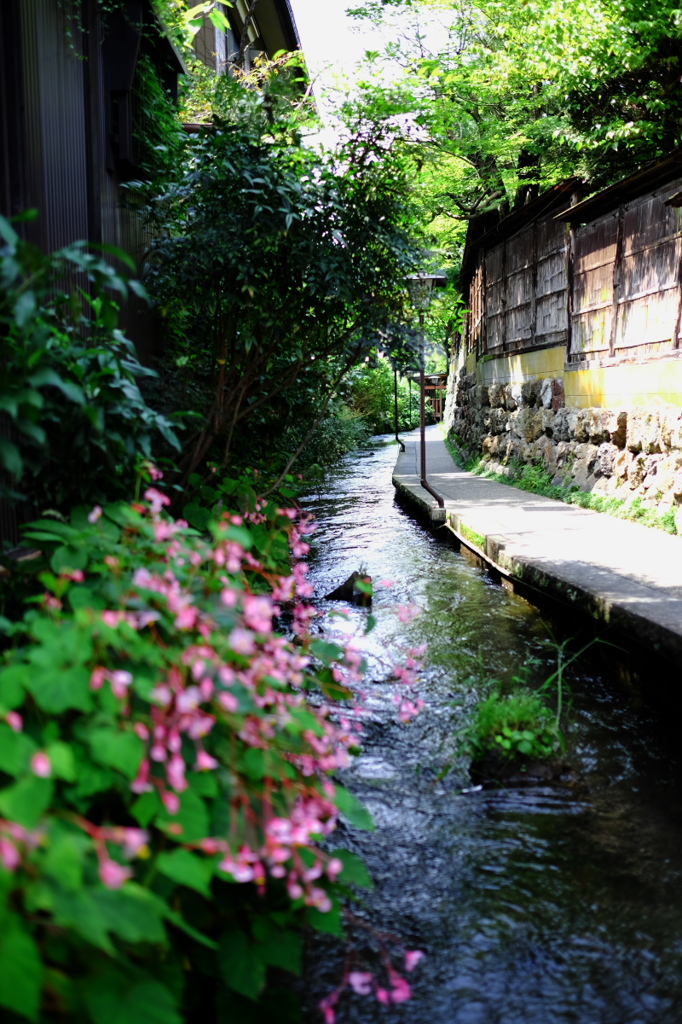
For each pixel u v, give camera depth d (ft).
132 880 6.21
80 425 9.50
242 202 17.35
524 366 40.78
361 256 18.17
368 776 11.74
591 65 31.01
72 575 7.87
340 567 24.94
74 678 6.22
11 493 8.98
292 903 7.07
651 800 11.12
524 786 11.48
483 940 8.29
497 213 46.55
